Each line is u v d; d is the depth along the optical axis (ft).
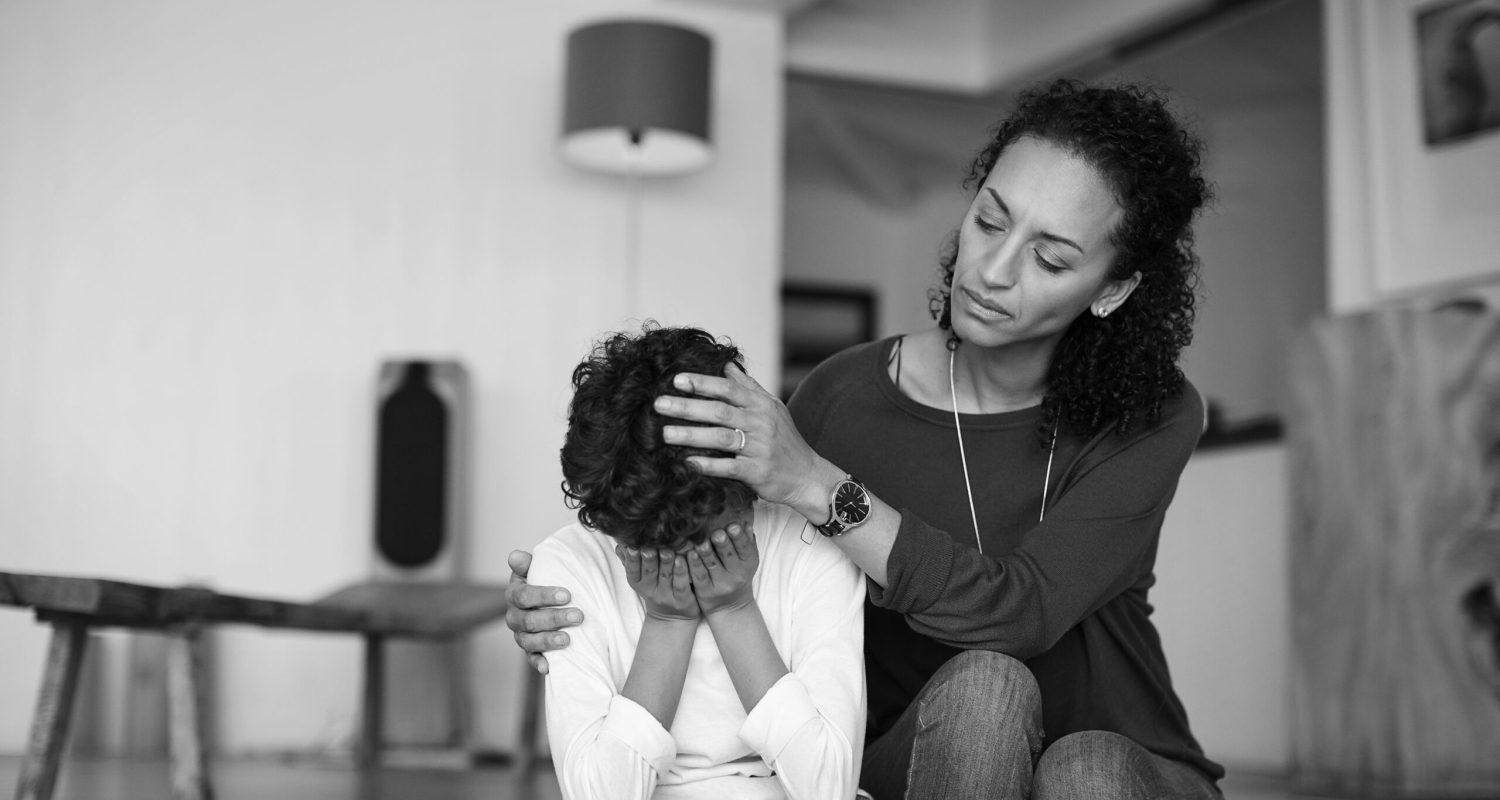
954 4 21.27
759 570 4.88
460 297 17.65
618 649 4.76
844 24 20.66
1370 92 15.10
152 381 16.66
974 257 5.04
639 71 16.08
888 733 5.04
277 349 17.04
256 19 17.28
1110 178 4.90
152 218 16.80
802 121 25.04
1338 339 13.69
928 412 5.57
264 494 16.85
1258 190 21.43
